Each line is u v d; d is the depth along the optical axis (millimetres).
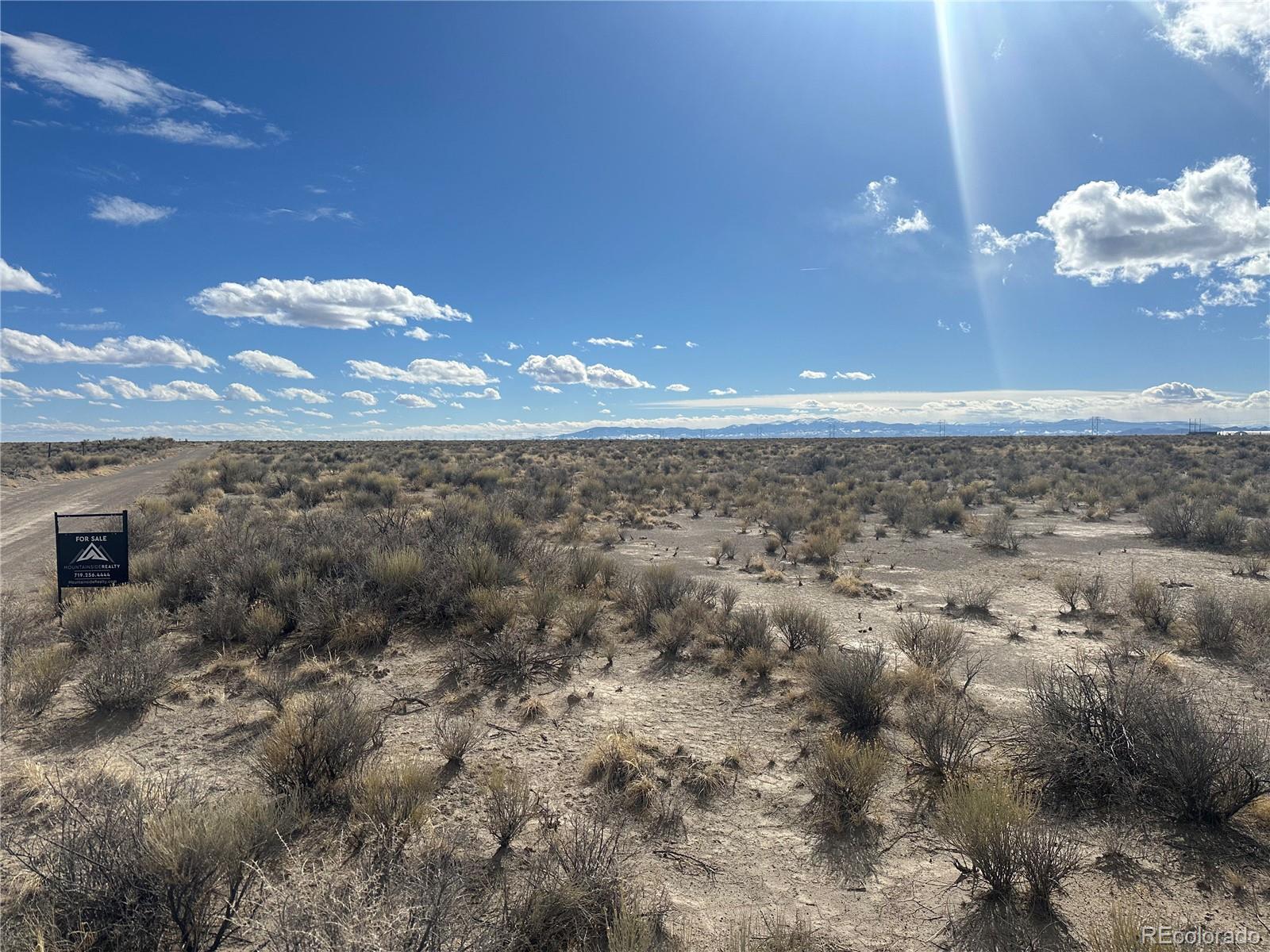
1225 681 7926
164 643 9359
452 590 10844
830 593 13523
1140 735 5562
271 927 3436
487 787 5672
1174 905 4191
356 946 3184
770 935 4012
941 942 3986
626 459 51938
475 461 44625
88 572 10727
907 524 21531
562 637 9984
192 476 32406
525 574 13156
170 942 3836
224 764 6121
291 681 8102
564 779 5977
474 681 8352
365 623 9773
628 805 5539
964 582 14469
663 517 25453
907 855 4871
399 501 26359
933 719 6391
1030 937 3986
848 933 4090
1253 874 4453
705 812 5504
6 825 5020
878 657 7703
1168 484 29734
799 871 4730
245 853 4082
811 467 42312
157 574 12383
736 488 33250
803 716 7359
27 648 8797
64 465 42250
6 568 15352
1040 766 5793
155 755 6316
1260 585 13211
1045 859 4406
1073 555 17141
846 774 5602
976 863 4465
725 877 4668
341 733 5777
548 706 7629
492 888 4301
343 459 49312
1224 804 5062
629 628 10680
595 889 4172
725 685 8328
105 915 3846
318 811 5234
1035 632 10492
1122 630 10422
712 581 13320
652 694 8023
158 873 3738
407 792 5219
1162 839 4891
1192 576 14219
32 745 6555
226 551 12602
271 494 29984
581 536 20141
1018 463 40188
